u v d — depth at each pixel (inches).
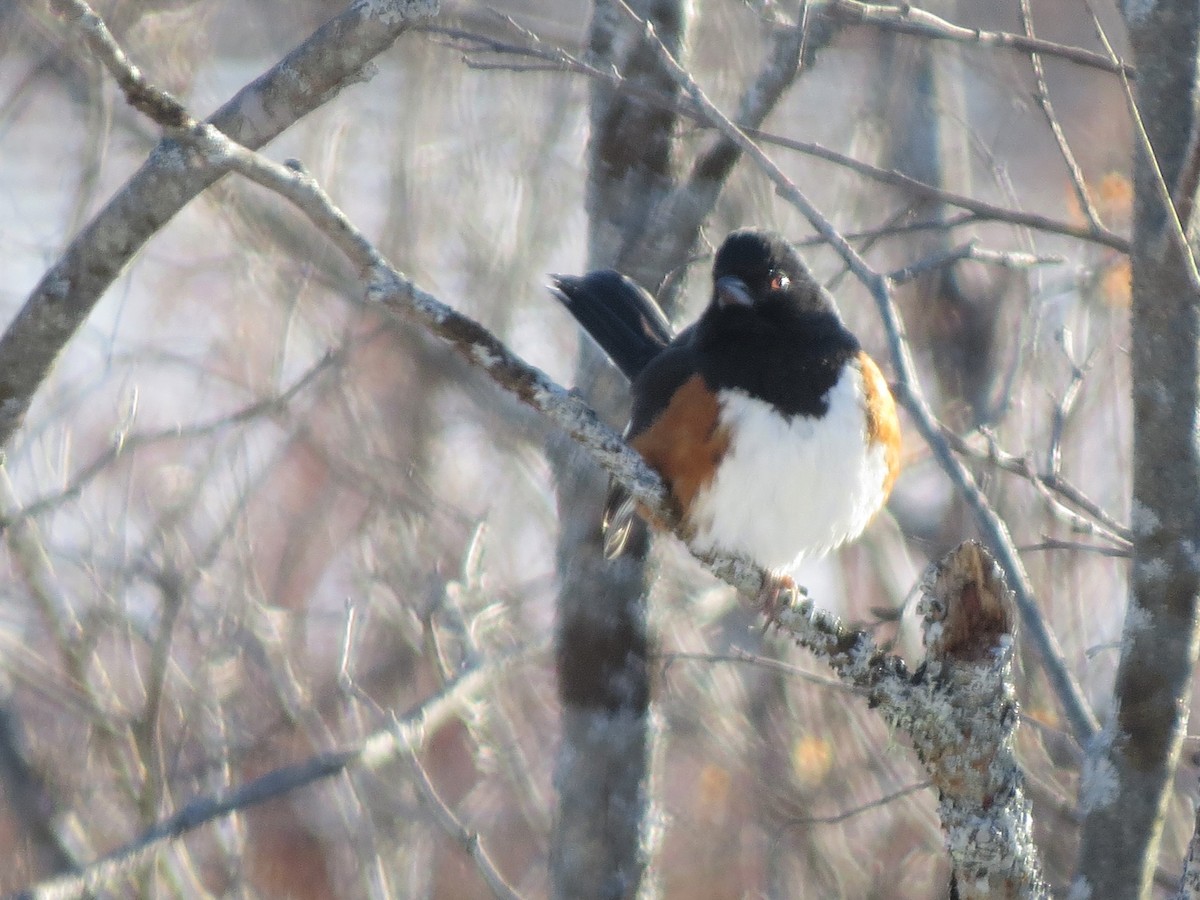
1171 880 359.6
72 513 399.2
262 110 220.8
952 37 324.5
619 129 392.8
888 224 382.3
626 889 393.4
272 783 306.8
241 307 548.1
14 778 378.6
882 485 338.6
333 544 548.1
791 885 454.6
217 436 452.4
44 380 229.8
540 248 563.5
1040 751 419.8
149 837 288.7
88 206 488.1
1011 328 508.4
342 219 226.7
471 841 334.6
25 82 529.7
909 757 465.4
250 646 409.1
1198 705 442.9
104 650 442.9
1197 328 255.9
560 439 403.2
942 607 246.1
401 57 612.4
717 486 323.9
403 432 557.3
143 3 559.8
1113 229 459.5
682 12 394.9
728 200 490.3
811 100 583.2
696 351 333.1
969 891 248.7
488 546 490.6
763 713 473.1
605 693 395.2
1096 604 447.5
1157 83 261.1
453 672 443.5
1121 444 441.1
